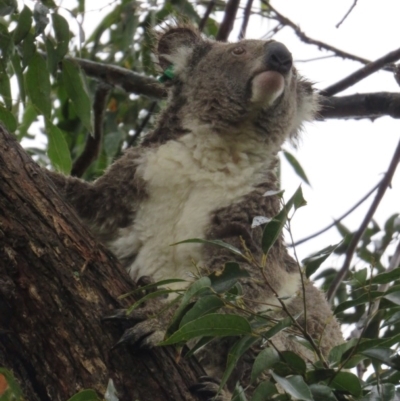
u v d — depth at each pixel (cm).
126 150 663
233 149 662
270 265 590
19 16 620
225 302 404
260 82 663
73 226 471
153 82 810
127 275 481
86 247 469
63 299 450
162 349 467
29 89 661
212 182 636
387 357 396
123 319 456
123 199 632
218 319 393
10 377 441
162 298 502
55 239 459
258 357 392
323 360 407
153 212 630
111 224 633
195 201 628
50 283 450
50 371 444
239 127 669
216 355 569
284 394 406
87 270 462
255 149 668
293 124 729
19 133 766
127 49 812
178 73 709
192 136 662
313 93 763
